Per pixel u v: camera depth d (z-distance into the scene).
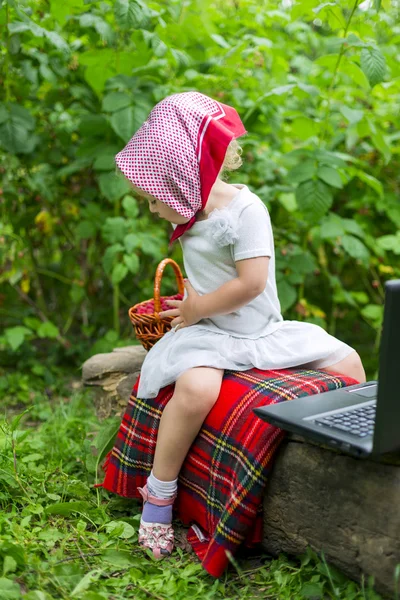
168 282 3.39
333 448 1.62
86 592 1.56
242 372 1.92
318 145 3.00
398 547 1.51
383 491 1.54
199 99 1.96
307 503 1.68
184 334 1.96
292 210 3.15
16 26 2.69
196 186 1.86
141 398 2.00
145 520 1.88
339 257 3.63
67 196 3.46
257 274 1.87
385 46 3.14
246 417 1.77
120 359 2.57
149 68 2.90
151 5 2.88
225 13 3.45
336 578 1.62
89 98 3.14
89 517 1.97
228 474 1.78
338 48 2.86
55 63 3.01
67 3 2.74
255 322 1.99
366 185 3.38
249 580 1.72
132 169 1.86
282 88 2.77
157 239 3.14
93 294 3.75
